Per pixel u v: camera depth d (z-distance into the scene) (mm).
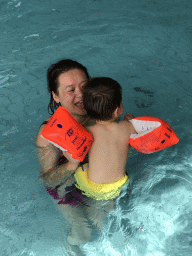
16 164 2746
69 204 2375
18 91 3801
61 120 2189
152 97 3660
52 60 4297
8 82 3945
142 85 3854
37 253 2121
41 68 4168
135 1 5816
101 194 2352
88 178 2408
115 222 2232
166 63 4270
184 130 3121
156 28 5074
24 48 4590
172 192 2412
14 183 2572
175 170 2615
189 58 4383
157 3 5770
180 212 2271
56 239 2188
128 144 2473
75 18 5289
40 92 3775
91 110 2381
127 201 2354
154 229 2178
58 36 4824
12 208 2393
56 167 2555
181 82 3912
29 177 2605
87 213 2309
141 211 2283
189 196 2383
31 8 5555
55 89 2713
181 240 2113
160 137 2283
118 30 4977
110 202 2340
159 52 4504
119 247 2096
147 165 2670
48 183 2506
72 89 2625
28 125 3305
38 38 4793
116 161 2375
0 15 5379
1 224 2293
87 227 2229
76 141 2174
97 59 4320
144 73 4070
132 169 2633
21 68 4191
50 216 2332
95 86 2385
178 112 3416
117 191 2391
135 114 3391
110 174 2361
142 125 2443
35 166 2688
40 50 4527
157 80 3945
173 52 4508
